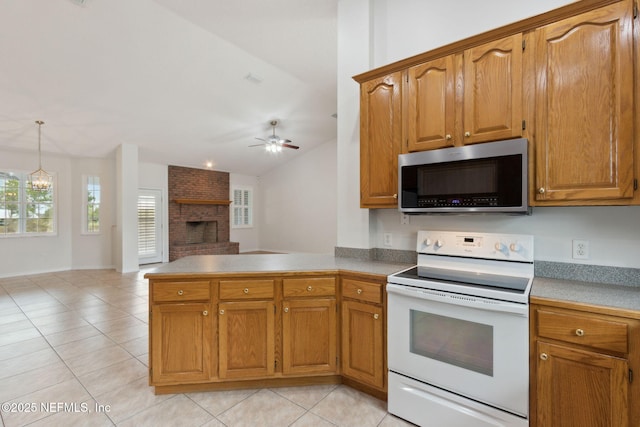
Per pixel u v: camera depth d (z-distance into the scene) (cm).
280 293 216
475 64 186
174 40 369
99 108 485
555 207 189
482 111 183
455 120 193
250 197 976
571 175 158
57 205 647
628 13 144
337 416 191
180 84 460
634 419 127
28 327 341
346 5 275
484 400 160
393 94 220
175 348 210
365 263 242
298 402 205
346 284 215
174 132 612
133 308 408
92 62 386
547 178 164
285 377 219
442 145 197
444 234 216
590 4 152
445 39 233
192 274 210
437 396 175
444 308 171
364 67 262
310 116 625
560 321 141
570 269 184
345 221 271
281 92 520
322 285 217
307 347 218
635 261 168
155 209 763
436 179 198
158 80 442
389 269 216
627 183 144
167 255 780
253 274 214
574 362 138
